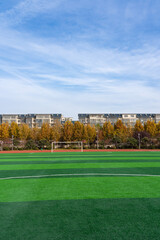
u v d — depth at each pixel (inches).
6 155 1115.3
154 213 214.4
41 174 470.9
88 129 2267.5
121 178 410.3
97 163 676.7
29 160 810.8
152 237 163.2
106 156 958.4
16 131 2313.0
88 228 179.8
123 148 1847.9
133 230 175.3
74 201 258.5
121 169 536.1
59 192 304.5
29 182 380.8
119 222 191.8
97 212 218.2
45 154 1165.7
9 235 168.7
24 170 539.5
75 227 182.1
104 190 313.3
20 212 220.8
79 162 711.7
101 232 172.1
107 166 597.9
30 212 220.5
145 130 2313.0
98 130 2418.8
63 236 165.8
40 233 171.5
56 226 184.5
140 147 1823.3
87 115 3553.2
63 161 752.3
